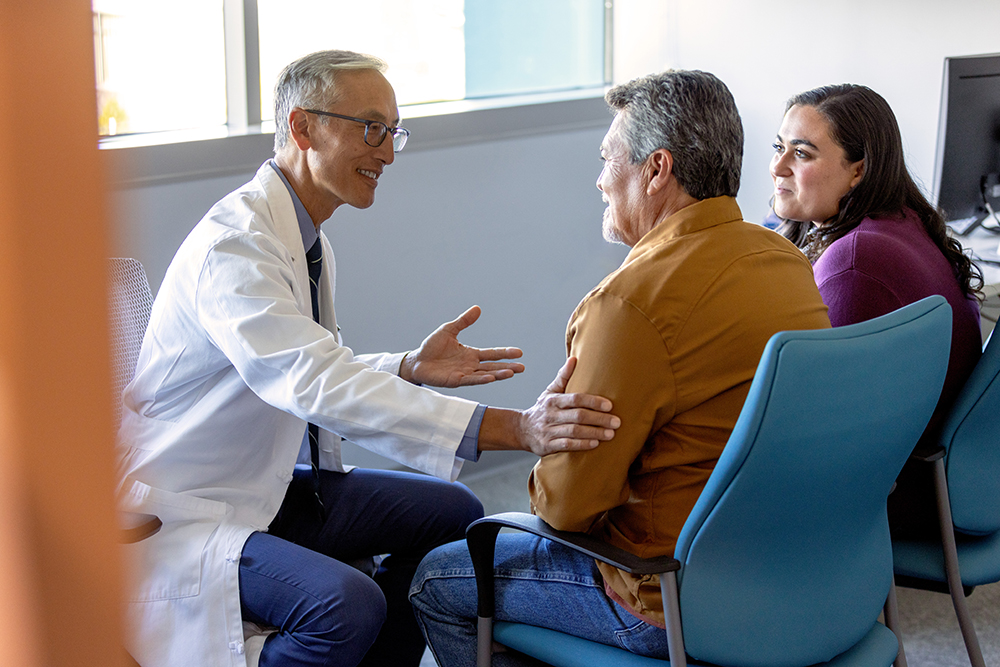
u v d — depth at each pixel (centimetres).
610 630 125
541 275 333
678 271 114
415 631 171
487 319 320
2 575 21
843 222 171
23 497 21
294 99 154
